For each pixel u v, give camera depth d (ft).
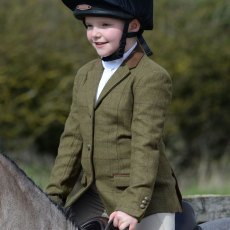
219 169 79.56
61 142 27.12
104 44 25.57
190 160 84.33
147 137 24.79
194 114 84.79
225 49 86.17
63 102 79.25
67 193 27.09
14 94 79.87
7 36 82.23
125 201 24.57
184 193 52.03
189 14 88.99
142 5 25.73
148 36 85.15
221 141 85.46
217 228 27.68
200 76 85.05
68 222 23.84
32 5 84.99
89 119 25.86
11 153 78.23
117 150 25.46
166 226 25.79
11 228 22.21
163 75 25.35
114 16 25.29
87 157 25.96
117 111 25.38
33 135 78.95
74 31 82.79
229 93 85.61
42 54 81.10
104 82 26.02
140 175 24.59
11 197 22.35
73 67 80.38
